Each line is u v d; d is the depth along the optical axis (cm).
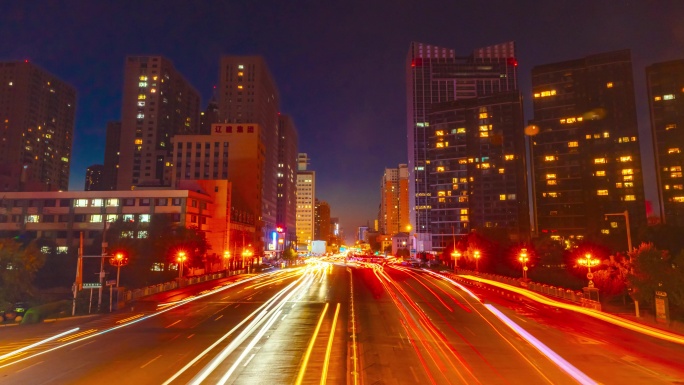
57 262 8156
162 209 9950
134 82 19150
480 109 17050
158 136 18988
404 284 6862
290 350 2531
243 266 10775
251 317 3759
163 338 2917
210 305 4566
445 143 17588
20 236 9731
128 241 7875
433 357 2366
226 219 11281
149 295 5494
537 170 16062
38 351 2588
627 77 15438
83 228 9931
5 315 4059
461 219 16938
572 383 1905
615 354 2442
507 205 16225
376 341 2784
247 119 18225
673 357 2377
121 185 18600
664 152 13950
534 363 2241
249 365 2202
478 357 2369
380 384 1889
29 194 10075
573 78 16050
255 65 18550
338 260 19075
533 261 8481
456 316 3797
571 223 15375
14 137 19625
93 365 2230
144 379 1972
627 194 14900
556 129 15975
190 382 1917
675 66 14175
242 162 15075
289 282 7356
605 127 15400
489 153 16688
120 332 3161
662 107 14150
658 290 3519
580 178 15512
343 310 4150
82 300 4378
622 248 8388
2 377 2033
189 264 8069
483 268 9644
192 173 15088
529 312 4038
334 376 2008
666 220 13650
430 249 18838
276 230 19988
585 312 4028
